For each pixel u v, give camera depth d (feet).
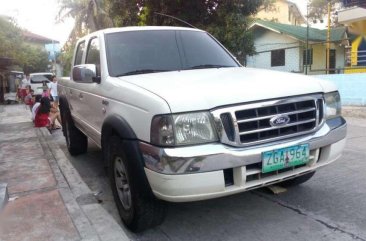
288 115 11.09
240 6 48.44
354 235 11.48
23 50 98.48
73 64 20.18
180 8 48.75
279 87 11.28
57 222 12.62
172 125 10.07
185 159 9.88
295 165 11.18
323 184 15.99
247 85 11.19
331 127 12.14
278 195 14.93
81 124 18.69
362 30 49.57
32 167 19.77
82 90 17.43
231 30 46.78
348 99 45.14
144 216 11.60
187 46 15.96
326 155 12.05
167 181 10.03
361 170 17.85
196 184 9.98
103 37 15.65
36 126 34.58
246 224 12.62
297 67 67.77
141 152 10.87
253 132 10.54
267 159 10.57
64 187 16.26
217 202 14.51
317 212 13.23
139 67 14.49
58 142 27.89
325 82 12.61
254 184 10.66
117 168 12.62
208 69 14.56
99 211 13.83
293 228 12.13
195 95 10.43
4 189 15.33
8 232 12.00
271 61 71.36
